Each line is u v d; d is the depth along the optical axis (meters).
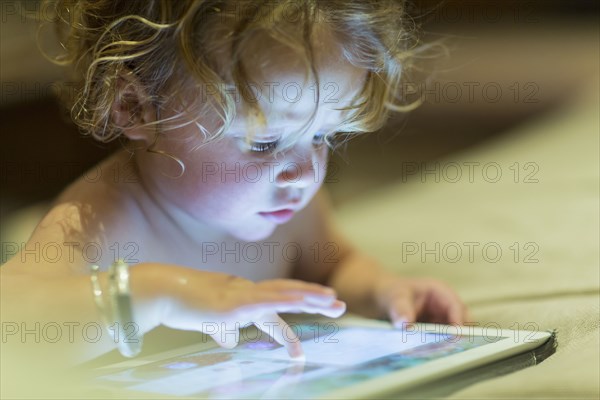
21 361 0.86
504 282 1.27
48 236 1.00
